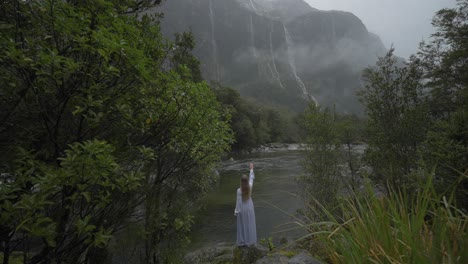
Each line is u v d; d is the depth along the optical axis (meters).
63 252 2.46
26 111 2.24
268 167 27.50
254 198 14.62
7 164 2.24
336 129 7.08
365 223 1.52
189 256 6.16
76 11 2.49
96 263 3.50
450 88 13.12
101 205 2.37
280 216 11.36
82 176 2.05
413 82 7.21
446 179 4.28
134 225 3.46
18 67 2.00
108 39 2.20
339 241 1.56
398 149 6.78
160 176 4.12
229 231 9.51
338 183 6.17
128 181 2.51
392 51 7.68
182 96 3.62
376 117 7.40
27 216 1.87
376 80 7.50
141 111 3.25
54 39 2.36
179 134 3.91
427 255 1.17
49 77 2.13
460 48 12.65
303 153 7.14
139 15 3.74
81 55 2.42
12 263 3.04
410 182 4.74
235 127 51.00
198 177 4.91
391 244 1.34
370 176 6.21
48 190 2.04
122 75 2.69
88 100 2.23
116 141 3.06
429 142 5.36
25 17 2.31
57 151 2.41
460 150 4.44
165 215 3.78
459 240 1.11
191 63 6.26
